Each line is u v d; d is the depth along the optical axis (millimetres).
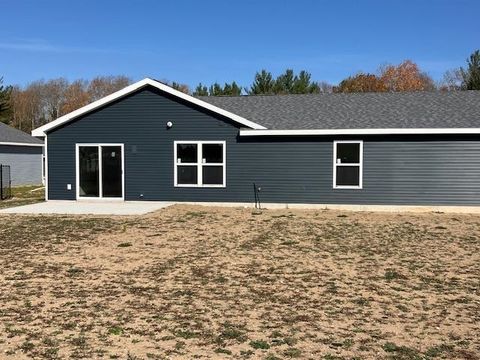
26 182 33344
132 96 19281
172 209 17578
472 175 17281
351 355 5215
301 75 43906
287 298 7277
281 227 13836
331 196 18156
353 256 10156
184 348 5391
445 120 17875
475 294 7520
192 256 10117
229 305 6934
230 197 18766
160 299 7215
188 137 18969
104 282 8141
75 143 19766
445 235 12656
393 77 54312
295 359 5109
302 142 18266
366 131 17531
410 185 17625
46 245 11281
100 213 16500
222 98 22938
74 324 6141
